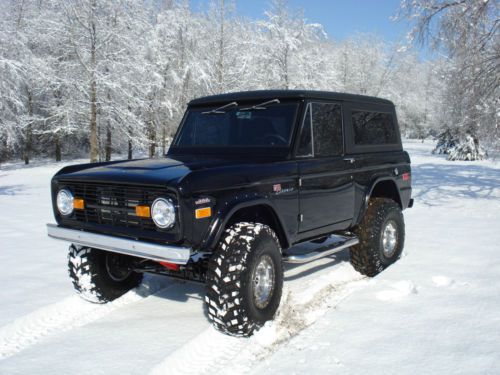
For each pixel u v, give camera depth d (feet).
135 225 11.73
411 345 11.09
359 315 12.96
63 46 72.79
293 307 13.99
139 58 75.61
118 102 74.79
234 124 15.55
